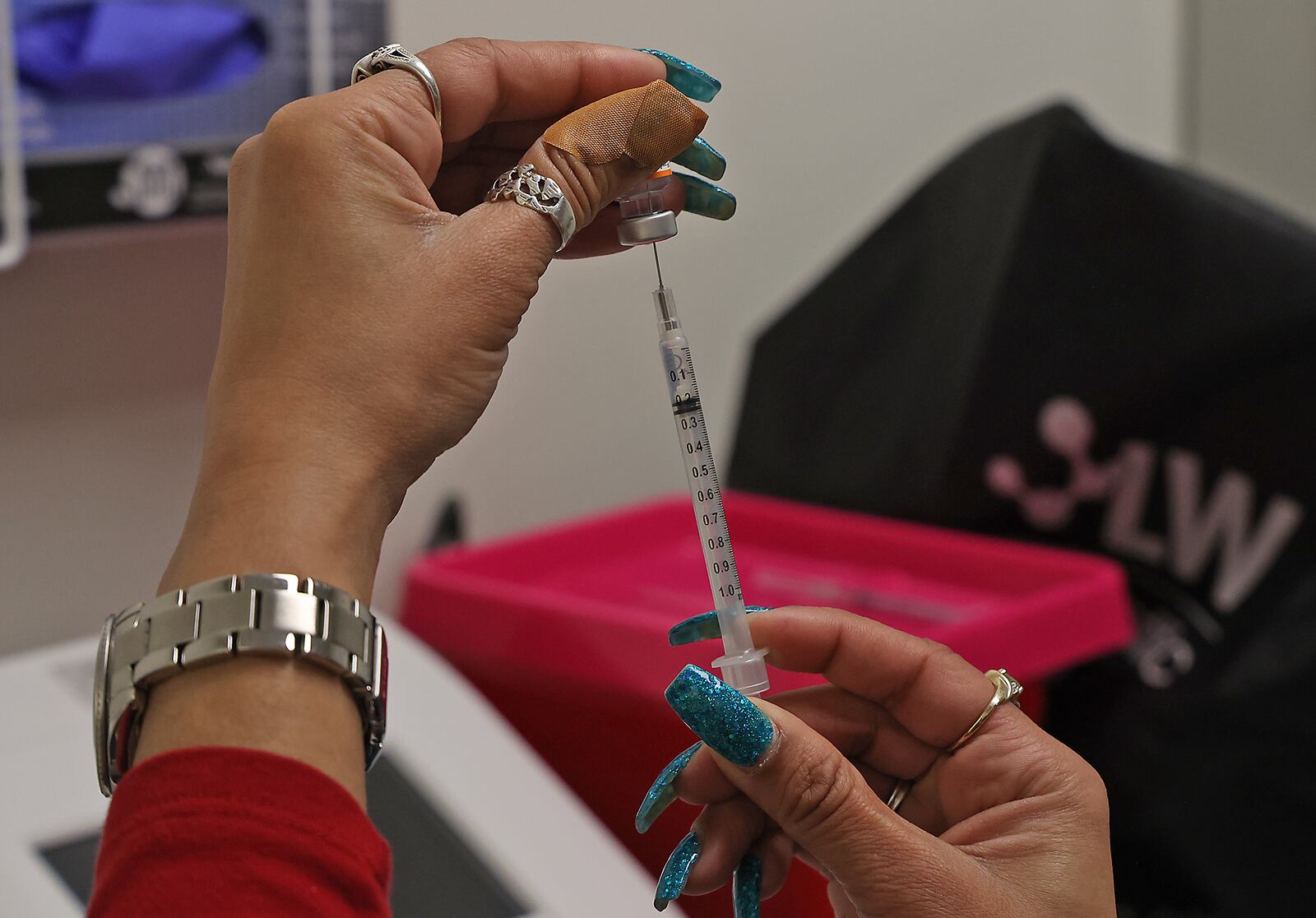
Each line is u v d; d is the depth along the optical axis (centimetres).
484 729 101
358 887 40
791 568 123
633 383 148
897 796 65
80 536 114
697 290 151
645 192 63
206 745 41
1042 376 117
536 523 142
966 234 125
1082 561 109
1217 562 115
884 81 163
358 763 43
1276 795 112
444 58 59
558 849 93
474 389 50
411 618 116
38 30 101
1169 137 197
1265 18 189
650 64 63
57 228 105
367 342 48
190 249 117
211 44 110
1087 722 118
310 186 50
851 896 54
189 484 120
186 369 118
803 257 160
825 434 134
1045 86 180
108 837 40
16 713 94
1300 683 111
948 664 62
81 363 112
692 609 113
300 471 46
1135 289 116
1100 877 56
